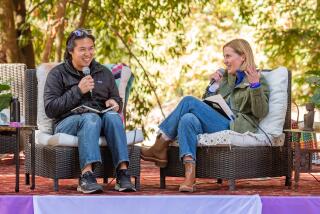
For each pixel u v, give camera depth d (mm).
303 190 7180
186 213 6062
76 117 6957
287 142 7492
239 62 7402
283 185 7688
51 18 13352
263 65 19594
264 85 7398
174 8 14062
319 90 7281
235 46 7406
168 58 20703
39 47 14594
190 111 7219
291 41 16266
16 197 5973
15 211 5973
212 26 21094
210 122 7219
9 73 9953
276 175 7406
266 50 16578
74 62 7203
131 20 14258
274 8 17125
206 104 7312
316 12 16281
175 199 6062
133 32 14367
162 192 6953
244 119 7270
